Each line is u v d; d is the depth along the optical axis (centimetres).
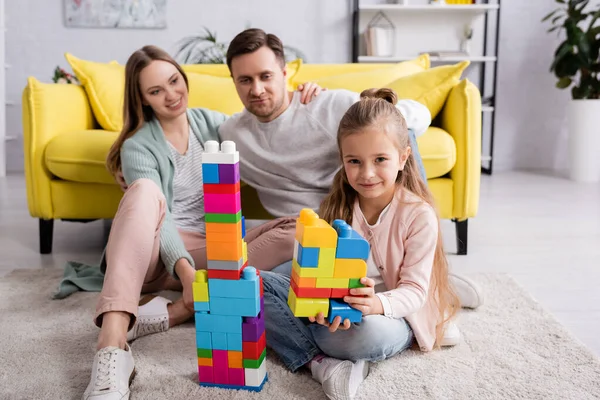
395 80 215
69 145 196
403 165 112
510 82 400
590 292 165
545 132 406
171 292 162
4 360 121
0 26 362
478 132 196
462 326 137
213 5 388
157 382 110
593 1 385
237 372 106
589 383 109
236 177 96
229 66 146
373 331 107
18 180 363
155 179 153
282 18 393
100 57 391
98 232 240
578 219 255
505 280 171
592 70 342
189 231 161
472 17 396
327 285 97
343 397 102
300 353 114
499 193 319
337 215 120
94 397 99
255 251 142
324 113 149
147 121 162
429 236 111
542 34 393
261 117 152
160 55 156
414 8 372
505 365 117
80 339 131
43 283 171
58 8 382
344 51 397
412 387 109
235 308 102
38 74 390
